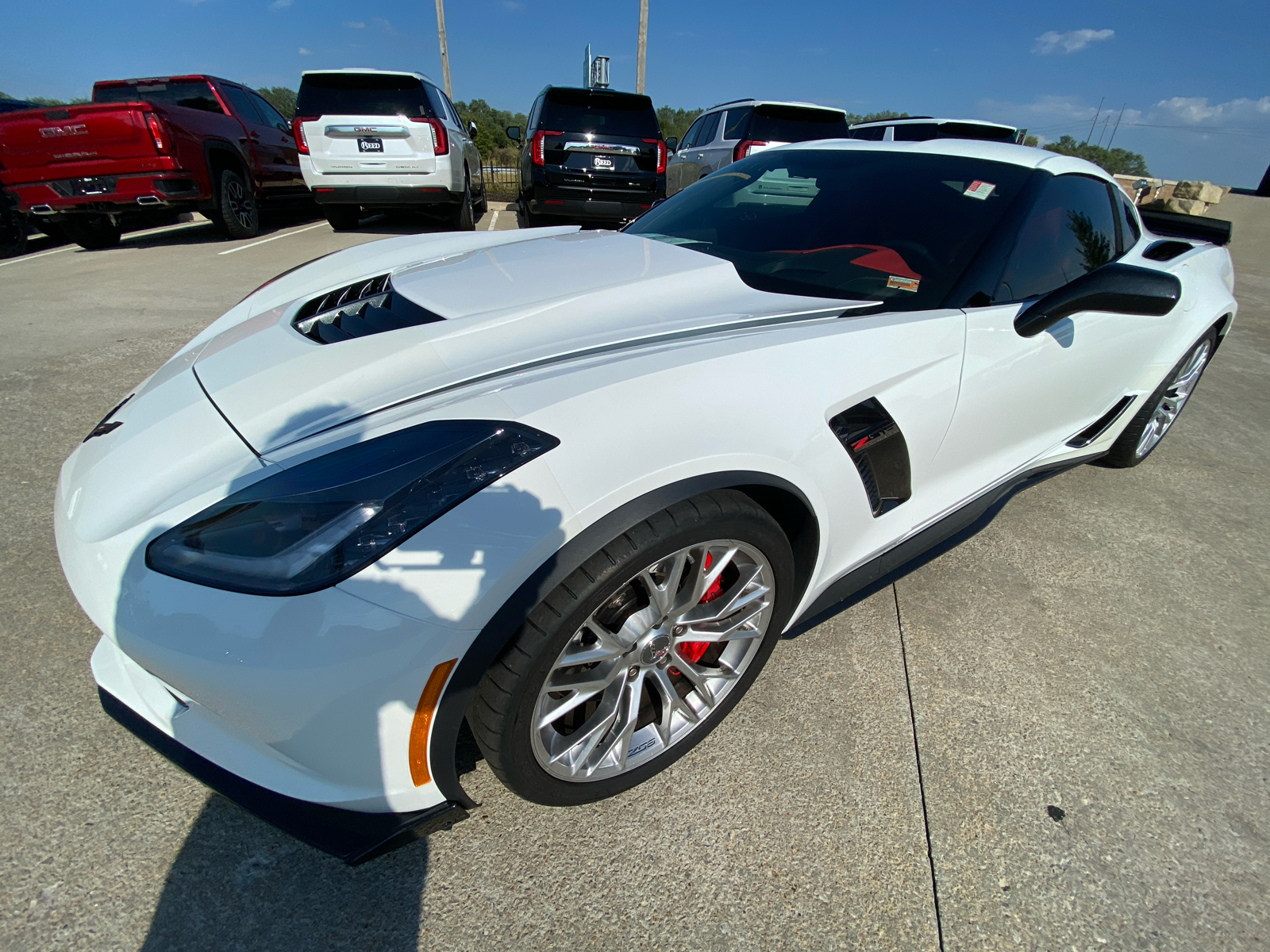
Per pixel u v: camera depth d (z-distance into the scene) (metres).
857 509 1.67
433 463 1.16
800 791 1.55
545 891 1.32
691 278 1.88
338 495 1.14
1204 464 3.48
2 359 3.81
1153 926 1.32
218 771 1.24
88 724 1.60
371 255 2.41
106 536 1.21
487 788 1.52
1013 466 2.29
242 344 1.68
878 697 1.83
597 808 1.49
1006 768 1.64
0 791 1.44
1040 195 2.15
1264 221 12.75
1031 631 2.13
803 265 2.08
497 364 1.41
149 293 5.42
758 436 1.40
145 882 1.29
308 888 1.30
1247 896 1.39
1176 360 2.84
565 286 1.79
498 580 1.12
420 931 1.24
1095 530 2.78
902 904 1.33
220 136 7.76
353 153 7.82
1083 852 1.45
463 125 10.23
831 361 1.56
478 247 2.47
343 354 1.49
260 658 1.07
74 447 2.87
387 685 1.09
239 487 1.20
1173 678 1.98
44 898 1.25
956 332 1.81
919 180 2.27
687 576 1.45
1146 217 4.01
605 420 1.24
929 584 2.34
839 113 8.18
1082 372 2.31
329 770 1.16
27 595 2.00
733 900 1.32
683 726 1.56
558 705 1.35
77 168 6.79
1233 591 2.42
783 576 1.55
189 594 1.11
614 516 1.21
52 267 6.59
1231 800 1.60
